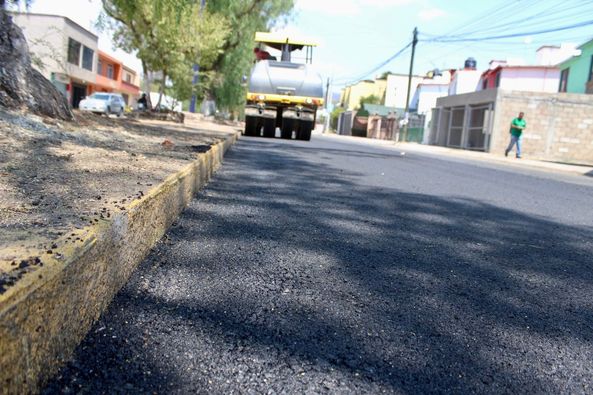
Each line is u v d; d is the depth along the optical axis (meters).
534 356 1.82
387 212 4.34
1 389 1.09
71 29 30.39
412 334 1.91
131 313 1.83
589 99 20.38
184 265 2.43
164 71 15.95
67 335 1.46
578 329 2.10
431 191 5.98
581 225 4.52
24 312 1.19
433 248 3.23
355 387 1.50
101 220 1.90
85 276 1.60
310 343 1.76
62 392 1.31
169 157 4.43
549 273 2.89
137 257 2.31
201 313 1.92
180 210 3.48
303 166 7.52
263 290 2.23
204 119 24.48
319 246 3.04
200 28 15.26
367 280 2.49
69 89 31.22
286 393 1.44
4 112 4.61
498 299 2.39
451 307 2.23
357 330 1.90
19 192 2.34
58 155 3.62
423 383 1.56
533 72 31.06
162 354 1.58
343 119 59.56
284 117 15.21
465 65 41.62
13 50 4.95
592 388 1.63
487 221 4.32
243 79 25.16
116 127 7.35
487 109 22.64
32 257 1.38
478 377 1.63
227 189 4.79
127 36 15.35
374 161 10.14
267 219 3.64
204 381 1.46
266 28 24.12
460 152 21.16
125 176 3.08
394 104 58.16
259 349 1.68
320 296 2.22
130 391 1.37
